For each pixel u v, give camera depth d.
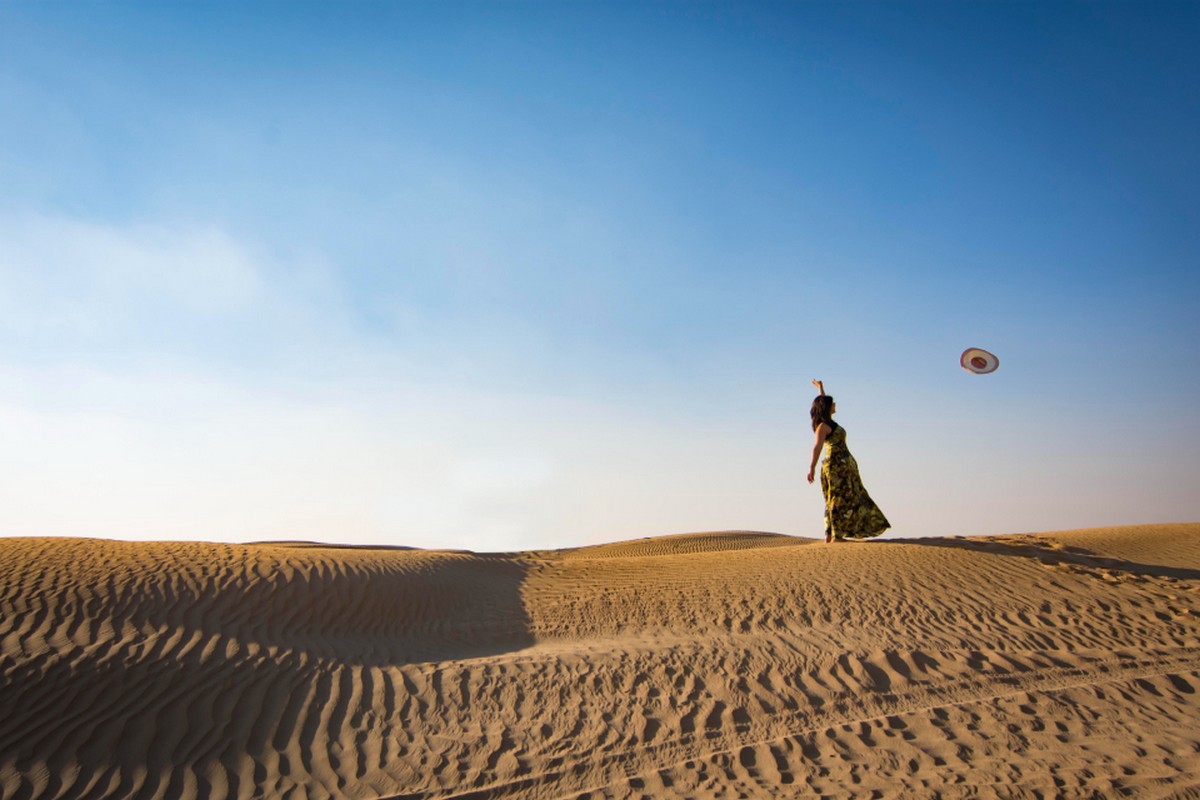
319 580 14.02
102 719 8.38
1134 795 6.98
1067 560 14.77
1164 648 10.69
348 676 10.09
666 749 8.38
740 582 14.34
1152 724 8.54
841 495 15.82
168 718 8.55
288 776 7.75
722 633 11.98
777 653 10.76
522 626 13.51
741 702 9.40
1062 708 8.97
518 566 18.91
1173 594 12.79
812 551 16.09
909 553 14.97
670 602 13.77
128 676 9.29
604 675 10.19
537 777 7.85
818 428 15.76
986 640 11.01
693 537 39.34
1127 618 11.77
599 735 8.72
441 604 14.54
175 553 14.59
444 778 7.84
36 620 10.38
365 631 12.41
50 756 7.68
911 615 12.05
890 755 8.05
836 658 10.48
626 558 19.73
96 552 13.95
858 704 9.28
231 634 11.02
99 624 10.55
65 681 8.98
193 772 7.66
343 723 8.85
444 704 9.45
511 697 9.64
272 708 9.02
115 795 7.20
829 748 8.26
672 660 10.61
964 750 8.08
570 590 15.62
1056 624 11.58
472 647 12.26
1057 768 7.57
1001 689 9.52
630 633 12.52
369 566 15.70
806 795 7.30
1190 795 6.93
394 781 7.77
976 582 13.37
